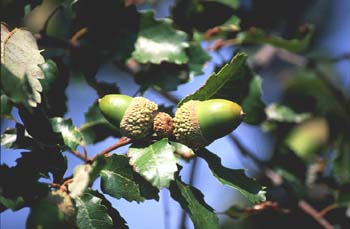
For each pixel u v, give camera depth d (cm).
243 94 55
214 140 44
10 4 49
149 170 43
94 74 53
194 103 44
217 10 57
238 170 45
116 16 53
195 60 54
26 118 45
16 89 41
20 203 43
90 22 53
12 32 44
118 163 45
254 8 61
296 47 59
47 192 43
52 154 45
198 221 44
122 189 45
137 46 53
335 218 60
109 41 53
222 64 56
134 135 44
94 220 44
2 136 47
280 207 59
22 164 45
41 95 46
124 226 45
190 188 45
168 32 53
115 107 44
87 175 42
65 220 43
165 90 53
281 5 61
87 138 55
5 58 43
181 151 52
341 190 60
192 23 57
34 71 43
